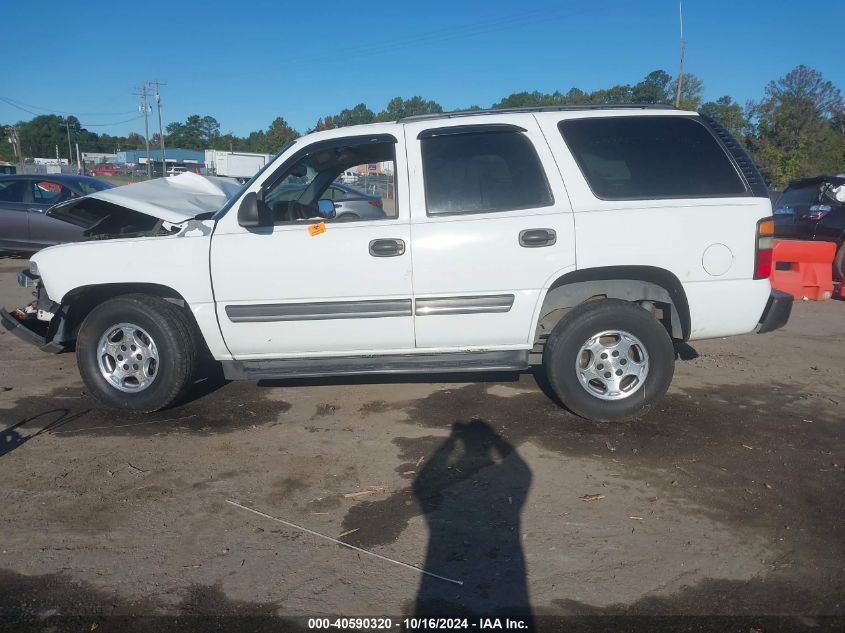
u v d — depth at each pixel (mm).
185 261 4730
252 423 4949
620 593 2990
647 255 4500
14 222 11930
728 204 4559
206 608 2912
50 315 5219
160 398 4980
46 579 3117
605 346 4758
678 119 4719
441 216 4582
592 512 3670
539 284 4566
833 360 6543
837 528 3506
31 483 4039
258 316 4707
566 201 4551
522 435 4688
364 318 4660
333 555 3297
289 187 5414
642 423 4883
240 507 3762
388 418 5012
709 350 6902
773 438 4637
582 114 4738
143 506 3771
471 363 4801
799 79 46031
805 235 10938
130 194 5613
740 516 3625
